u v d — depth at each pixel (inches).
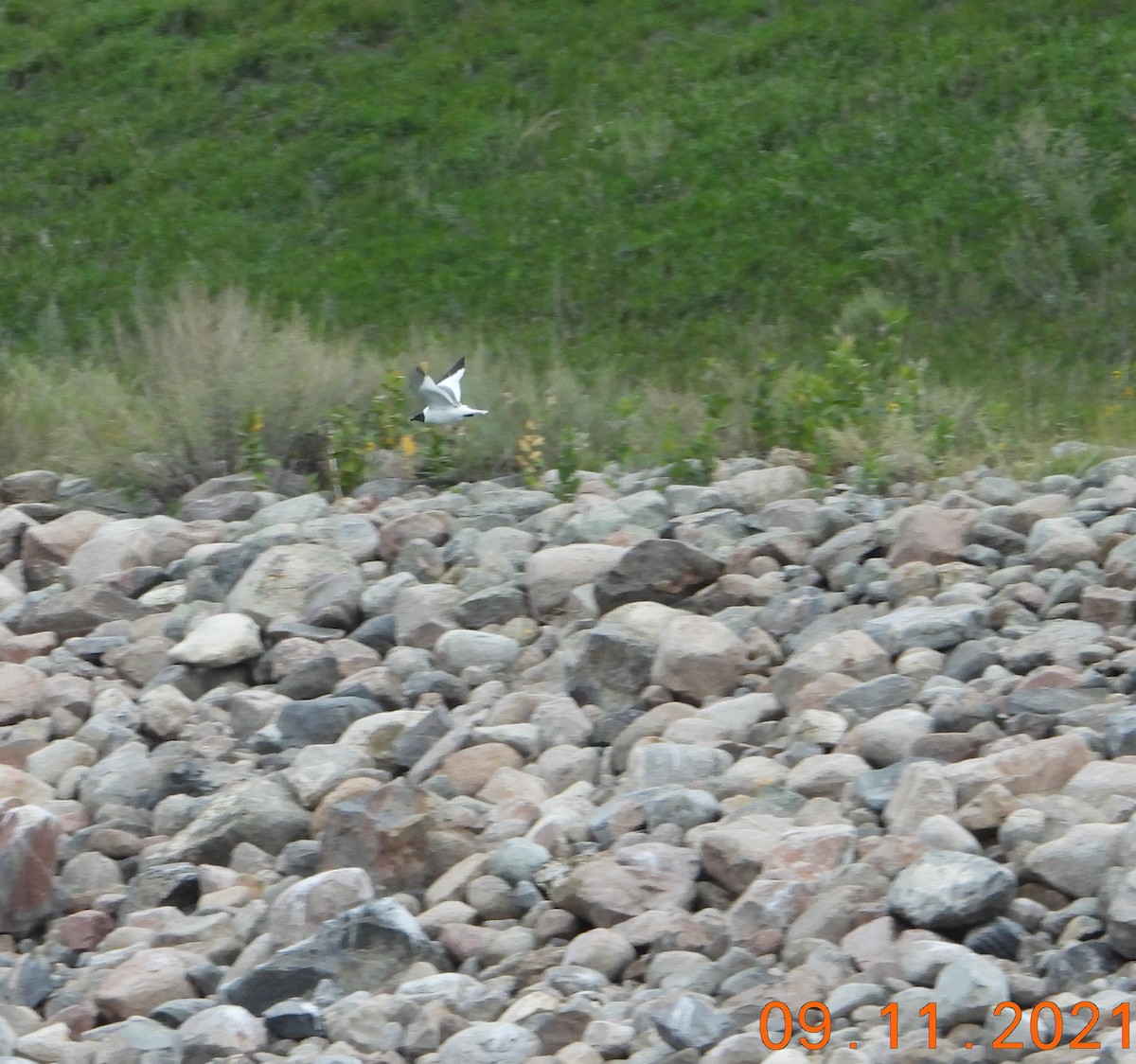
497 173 2837.1
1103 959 654.5
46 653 1224.8
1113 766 783.1
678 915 744.3
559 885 776.3
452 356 2030.0
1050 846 717.3
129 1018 743.1
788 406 1636.3
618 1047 654.5
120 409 1697.8
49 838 872.3
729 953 709.9
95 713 1109.1
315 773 932.0
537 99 2987.2
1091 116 2625.5
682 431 1706.4
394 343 2374.5
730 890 775.1
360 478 1596.9
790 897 730.8
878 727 882.8
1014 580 1115.3
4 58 3417.8
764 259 2507.4
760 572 1198.9
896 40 2906.0
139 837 946.1
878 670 983.0
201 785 974.4
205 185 2960.1
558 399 1756.9
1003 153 2583.7
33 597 1318.9
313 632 1160.2
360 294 2588.6
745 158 2721.5
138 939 823.1
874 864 740.7
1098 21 2844.5
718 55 2984.7
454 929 770.8
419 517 1328.7
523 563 1237.7
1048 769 796.0
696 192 2672.2
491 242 2659.9
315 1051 696.4
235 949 801.6
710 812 836.6
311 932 788.6
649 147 2773.1
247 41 3309.5
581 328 2442.2
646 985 713.0
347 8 3331.7
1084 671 951.6
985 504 1339.8
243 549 1299.2
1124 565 1075.3
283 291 2625.5
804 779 849.5
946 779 795.4
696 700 1013.8
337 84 3139.8
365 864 840.3
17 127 3228.3
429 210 2770.7
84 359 2288.4
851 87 2812.5
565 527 1288.1
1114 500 1240.8
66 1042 710.5
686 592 1148.5
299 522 1421.0
